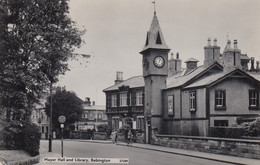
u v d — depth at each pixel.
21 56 23.06
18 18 23.28
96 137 54.38
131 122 52.38
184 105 38.72
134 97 51.91
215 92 35.34
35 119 74.00
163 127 41.84
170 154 27.19
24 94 22.83
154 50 41.66
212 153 26.98
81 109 62.56
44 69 23.77
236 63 36.66
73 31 24.28
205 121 35.03
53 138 62.47
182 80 41.12
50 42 23.58
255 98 36.75
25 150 23.39
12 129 22.42
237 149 24.33
